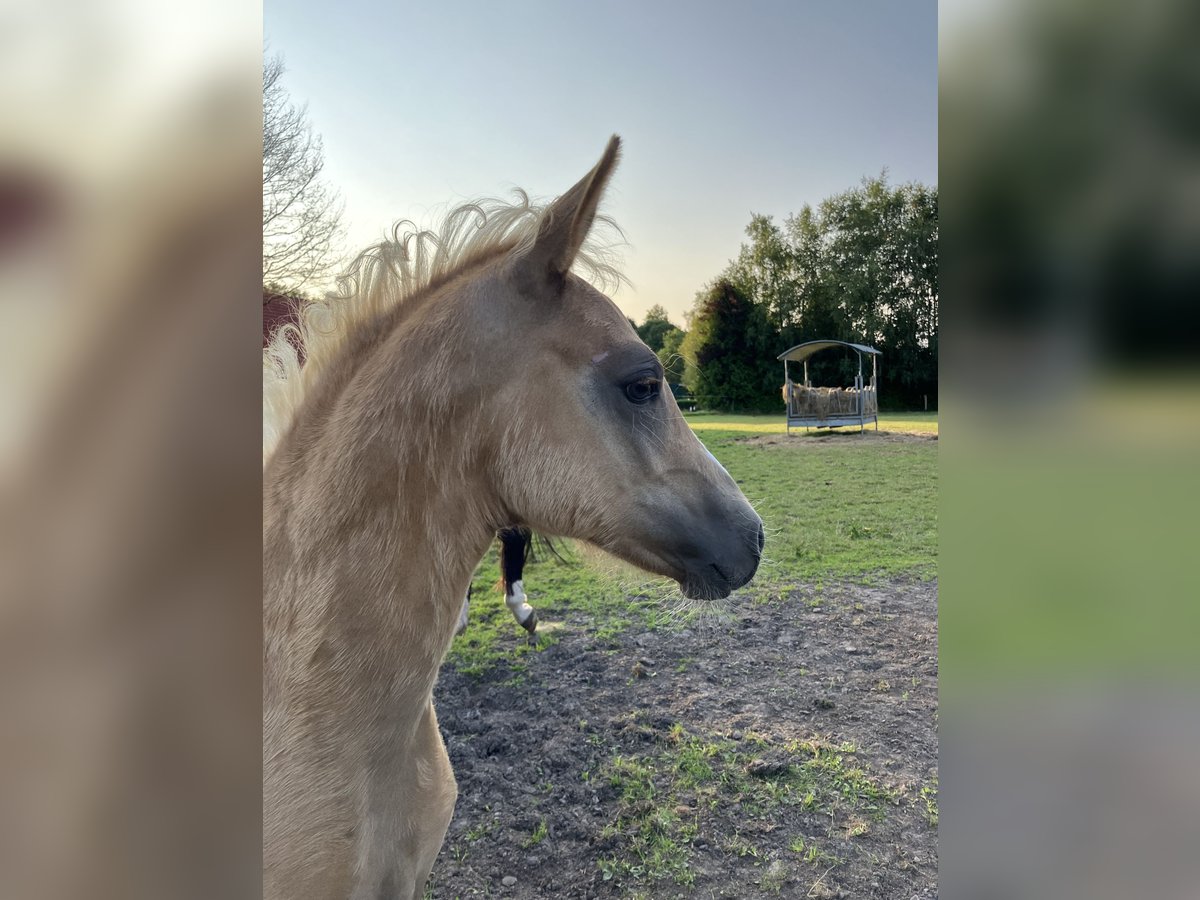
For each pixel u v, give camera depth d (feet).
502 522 5.16
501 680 13.00
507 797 9.66
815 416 50.60
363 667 4.32
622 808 9.36
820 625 15.25
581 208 4.79
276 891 4.08
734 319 84.07
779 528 22.98
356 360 4.91
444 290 5.12
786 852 8.53
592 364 5.03
